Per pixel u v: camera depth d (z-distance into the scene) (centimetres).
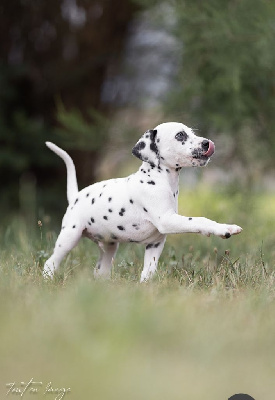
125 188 884
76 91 2298
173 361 571
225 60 1691
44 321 630
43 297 730
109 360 561
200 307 708
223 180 1852
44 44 2314
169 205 865
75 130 1856
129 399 510
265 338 627
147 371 547
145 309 655
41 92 2309
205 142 857
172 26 1808
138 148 878
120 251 1148
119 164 2034
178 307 683
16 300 714
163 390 522
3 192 2255
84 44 2277
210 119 1755
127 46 2255
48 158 2239
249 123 1802
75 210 921
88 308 645
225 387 538
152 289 768
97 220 898
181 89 1828
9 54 2330
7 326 620
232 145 1836
